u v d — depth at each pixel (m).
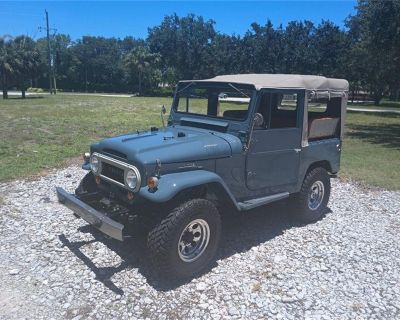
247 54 52.44
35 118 18.25
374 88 44.25
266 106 4.84
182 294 3.95
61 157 9.62
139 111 24.66
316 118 5.87
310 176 5.72
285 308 3.81
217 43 61.75
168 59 69.38
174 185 3.89
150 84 68.75
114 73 78.75
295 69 45.75
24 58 39.78
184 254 4.16
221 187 4.32
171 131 5.02
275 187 5.29
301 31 46.50
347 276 4.45
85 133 13.86
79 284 4.04
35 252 4.67
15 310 3.61
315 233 5.62
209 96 5.18
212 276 4.31
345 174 9.27
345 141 15.18
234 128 4.82
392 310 3.86
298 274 4.45
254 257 4.79
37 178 7.72
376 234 5.71
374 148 13.53
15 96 43.78
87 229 5.32
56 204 6.28
